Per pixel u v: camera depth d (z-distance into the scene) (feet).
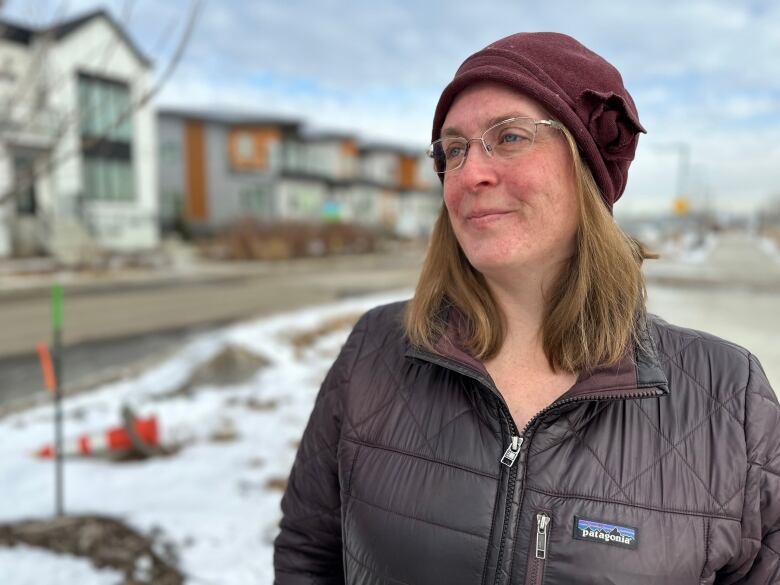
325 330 32.12
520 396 3.75
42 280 61.82
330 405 4.26
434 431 3.71
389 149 181.27
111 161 84.69
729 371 3.59
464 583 3.40
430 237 4.27
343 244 118.52
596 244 3.56
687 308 40.04
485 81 3.57
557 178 3.55
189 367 23.88
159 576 9.39
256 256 97.76
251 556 10.01
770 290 51.70
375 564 3.67
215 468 13.70
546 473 3.38
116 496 12.02
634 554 3.18
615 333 3.54
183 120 123.95
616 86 3.59
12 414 18.81
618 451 3.39
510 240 3.59
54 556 9.75
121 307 45.27
